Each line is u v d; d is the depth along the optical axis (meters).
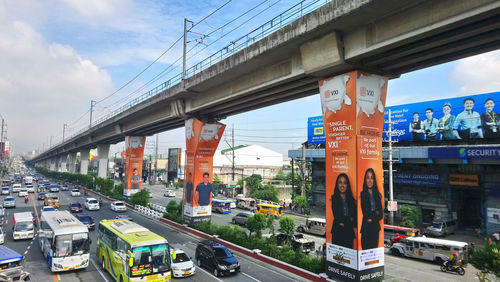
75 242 19.83
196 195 35.72
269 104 32.03
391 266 23.17
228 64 25.58
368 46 17.11
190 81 31.52
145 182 115.88
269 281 19.27
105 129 66.50
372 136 19.16
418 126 39.16
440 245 23.56
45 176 139.50
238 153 97.50
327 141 20.22
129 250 16.19
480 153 31.20
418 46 16.55
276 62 23.53
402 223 34.41
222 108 33.84
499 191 31.50
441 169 36.16
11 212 43.28
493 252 13.87
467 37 15.66
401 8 15.49
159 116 42.88
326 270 19.44
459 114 35.78
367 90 19.11
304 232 36.00
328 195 19.81
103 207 51.50
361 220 18.06
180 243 28.89
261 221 26.09
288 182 75.06
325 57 18.94
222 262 20.08
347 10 16.08
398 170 39.81
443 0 14.23
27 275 16.94
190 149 37.09
